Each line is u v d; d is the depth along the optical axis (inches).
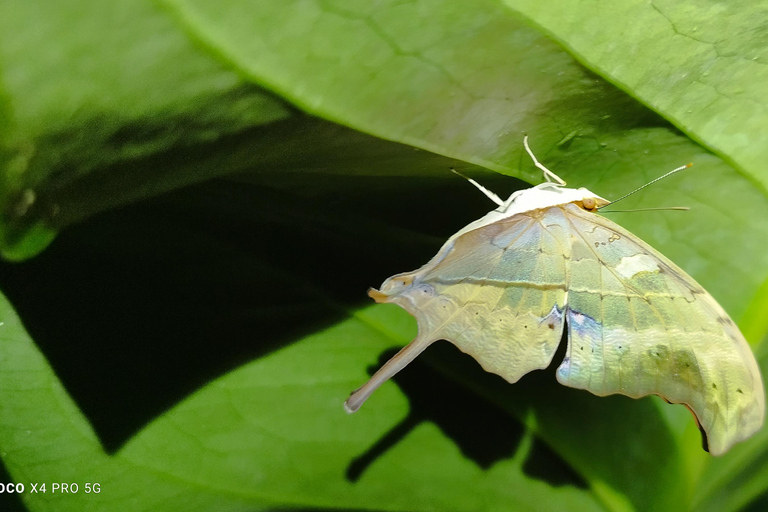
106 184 12.6
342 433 13.6
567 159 13.4
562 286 13.5
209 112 12.4
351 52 12.4
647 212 13.9
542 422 13.8
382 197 14.0
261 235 14.0
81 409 13.4
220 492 13.4
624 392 13.5
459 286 13.3
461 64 12.6
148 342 13.6
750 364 13.3
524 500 13.6
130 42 12.0
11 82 12.0
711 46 12.9
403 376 13.8
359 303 13.9
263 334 13.7
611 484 13.7
